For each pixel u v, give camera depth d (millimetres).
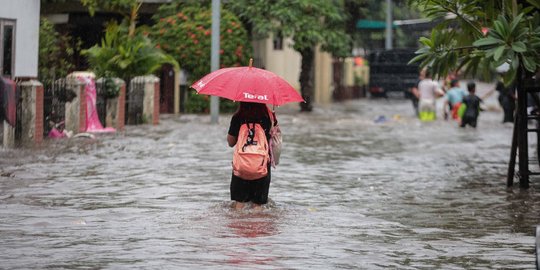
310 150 51031
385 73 128000
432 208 31516
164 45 83625
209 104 83812
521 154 36500
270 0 85938
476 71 37375
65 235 25344
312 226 27516
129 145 51125
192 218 28375
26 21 52438
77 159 43562
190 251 23453
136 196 32719
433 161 46469
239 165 29516
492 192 35594
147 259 22438
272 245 24453
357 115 86812
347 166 43469
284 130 66125
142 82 68875
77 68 81125
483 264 22734
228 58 83312
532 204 32656
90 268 21406
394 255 23625
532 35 33312
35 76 53812
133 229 26406
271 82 29281
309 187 36000
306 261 22609
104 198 32188
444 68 36312
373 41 149125
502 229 27703
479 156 49219
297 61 107500
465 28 36562
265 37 88000
